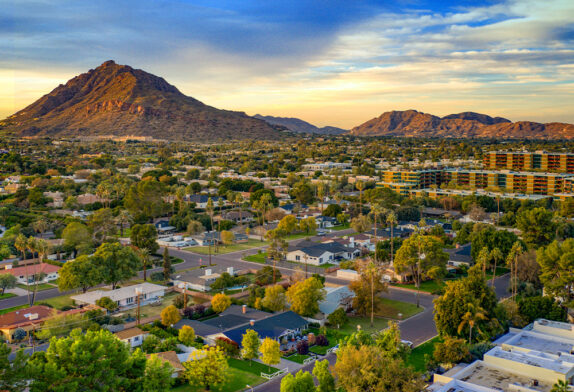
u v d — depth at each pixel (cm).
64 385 6200
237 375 8250
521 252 13575
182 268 15138
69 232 16362
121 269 12725
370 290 11094
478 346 8475
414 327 10450
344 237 18662
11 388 6147
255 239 19625
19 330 9550
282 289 11219
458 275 14475
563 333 9181
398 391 6550
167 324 10050
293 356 9025
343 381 6881
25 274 13612
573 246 11488
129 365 6900
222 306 11156
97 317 10225
